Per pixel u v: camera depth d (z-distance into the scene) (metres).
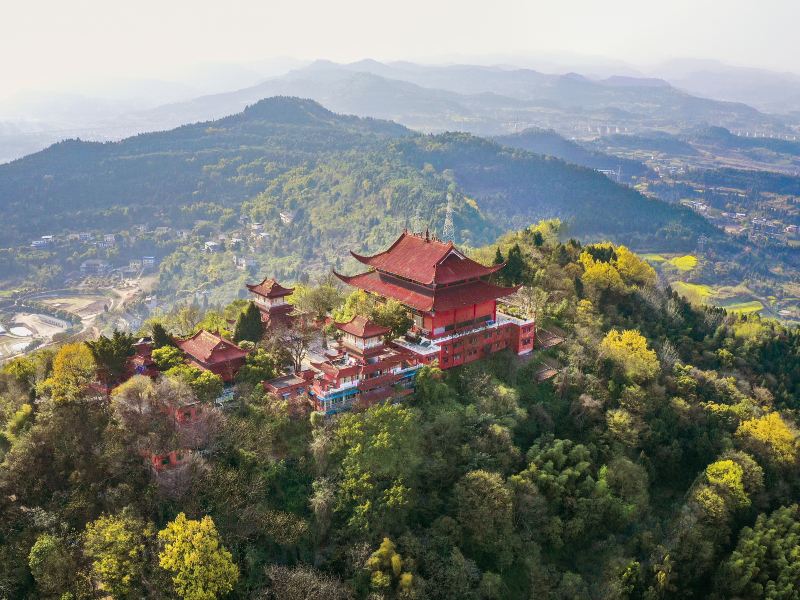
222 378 110.56
